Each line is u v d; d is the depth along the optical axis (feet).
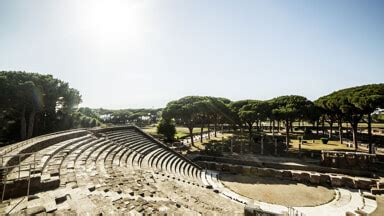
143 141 100.32
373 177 79.25
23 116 105.09
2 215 23.39
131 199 33.22
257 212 33.88
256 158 110.22
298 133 193.77
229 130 237.25
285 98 134.62
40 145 51.67
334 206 58.29
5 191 28.07
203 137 185.16
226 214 37.52
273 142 142.72
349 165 89.25
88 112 221.66
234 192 69.10
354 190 70.85
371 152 98.27
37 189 30.99
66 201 28.43
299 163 98.37
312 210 55.88
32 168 36.55
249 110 138.31
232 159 107.14
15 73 110.11
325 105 130.31
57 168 39.91
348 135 173.58
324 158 94.17
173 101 168.35
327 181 77.77
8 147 45.37
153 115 392.68
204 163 102.94
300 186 75.41
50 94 116.88
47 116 129.29
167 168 79.10
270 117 130.21
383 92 93.40
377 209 54.70
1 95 94.43
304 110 117.91
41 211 24.72
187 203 41.98
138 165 66.23
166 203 35.83
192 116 146.41
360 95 99.66
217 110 147.13
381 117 238.07
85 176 40.11
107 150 67.72
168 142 151.02
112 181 41.16
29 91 101.14
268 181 81.46
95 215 24.72
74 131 76.54
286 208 56.85
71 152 54.90
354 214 47.88
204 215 34.83
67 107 136.67
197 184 67.21
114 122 348.59
